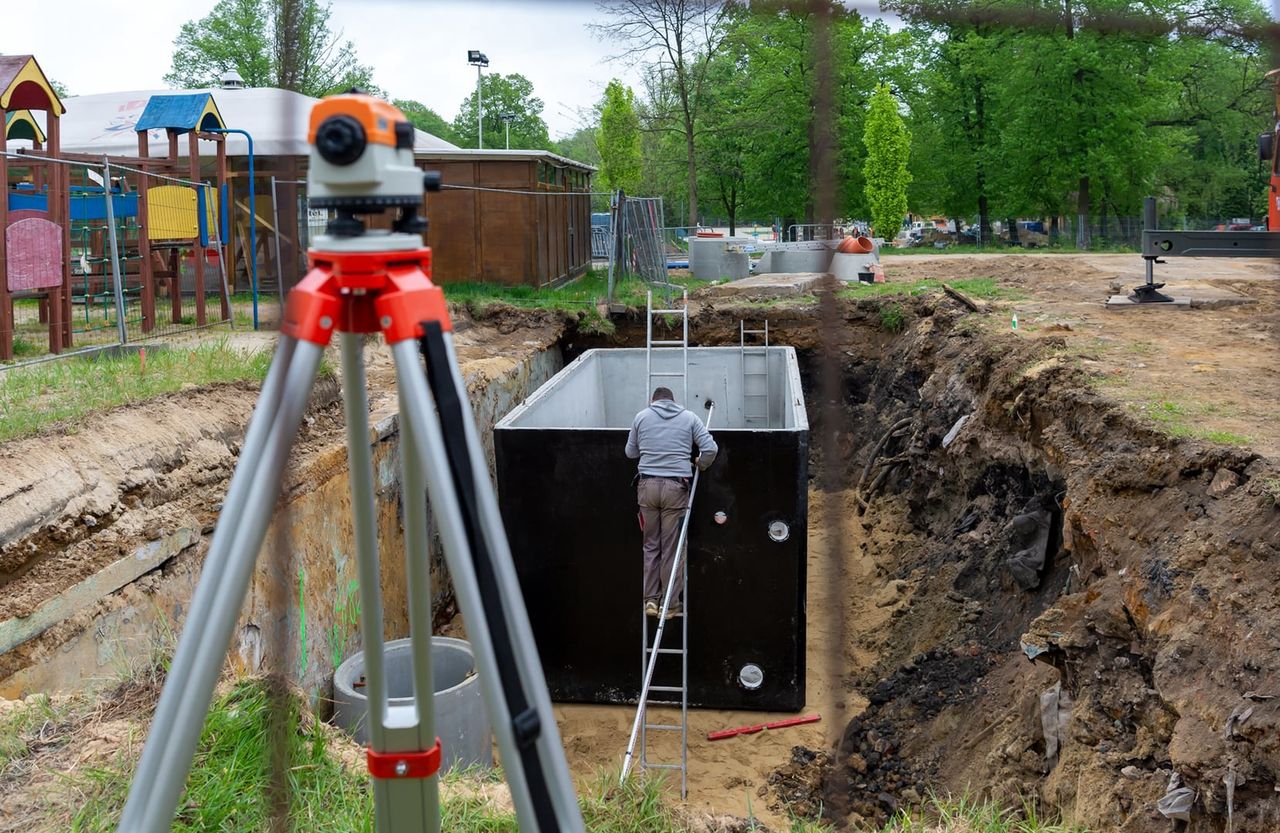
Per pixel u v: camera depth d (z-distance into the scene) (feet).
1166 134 131.75
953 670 28.02
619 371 50.60
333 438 28.99
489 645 6.27
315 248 7.03
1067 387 27.55
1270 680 15.02
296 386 6.86
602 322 57.47
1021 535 27.58
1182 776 15.70
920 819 16.55
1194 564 18.03
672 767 27.35
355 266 6.87
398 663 21.67
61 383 26.86
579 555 32.76
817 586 39.40
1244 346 32.04
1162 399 24.57
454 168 59.93
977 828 15.97
